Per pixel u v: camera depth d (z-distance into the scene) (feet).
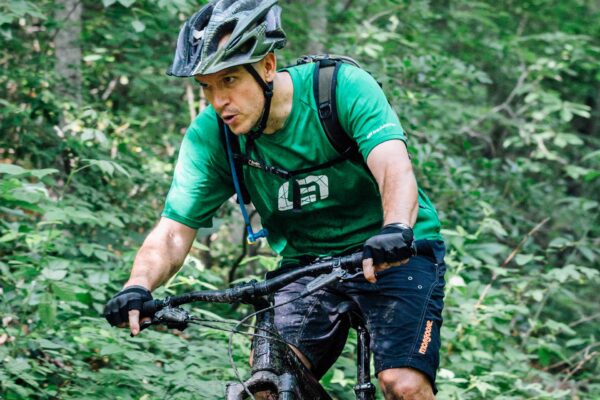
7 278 24.06
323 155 17.29
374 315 17.52
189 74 15.60
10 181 21.44
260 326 16.16
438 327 17.51
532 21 61.87
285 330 18.66
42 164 34.01
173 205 18.12
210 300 15.39
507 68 57.93
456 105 47.29
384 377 17.02
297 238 18.90
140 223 34.53
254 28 15.84
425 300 17.42
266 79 16.58
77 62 39.42
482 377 26.66
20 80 35.53
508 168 42.78
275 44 16.26
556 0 59.67
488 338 29.53
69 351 24.27
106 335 23.26
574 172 38.60
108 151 35.99
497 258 42.39
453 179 36.45
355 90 16.76
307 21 44.91
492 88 62.18
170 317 15.33
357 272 14.80
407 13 46.01
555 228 51.37
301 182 17.70
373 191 17.93
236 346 26.04
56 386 22.75
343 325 18.88
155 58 40.88
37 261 23.15
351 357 29.45
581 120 74.38
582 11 61.62
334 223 18.34
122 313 15.44
